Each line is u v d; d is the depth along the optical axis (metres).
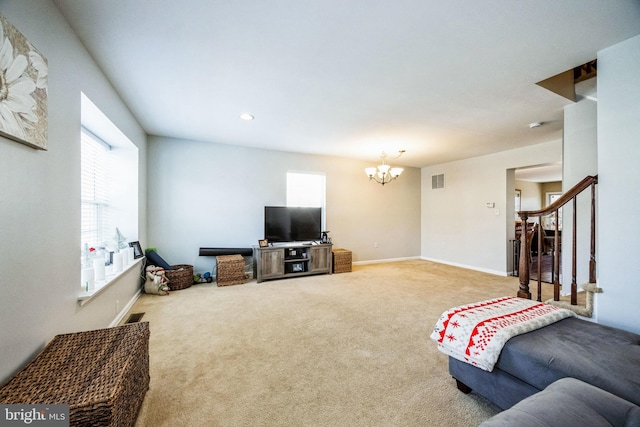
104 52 2.04
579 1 1.54
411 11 1.61
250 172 4.93
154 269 3.76
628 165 1.86
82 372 1.21
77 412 1.01
